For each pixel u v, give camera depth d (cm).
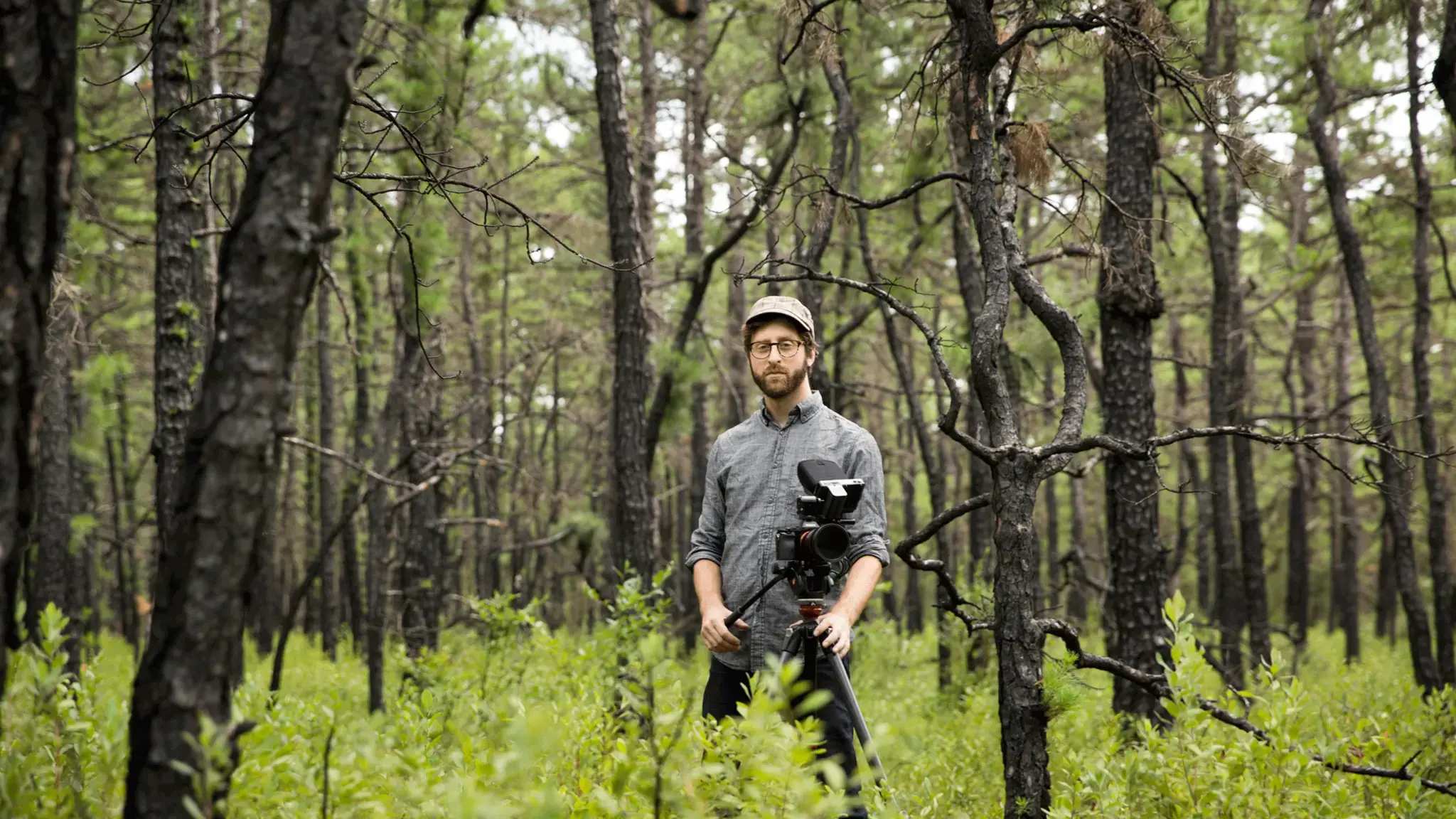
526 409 1714
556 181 2011
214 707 179
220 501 178
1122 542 583
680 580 1688
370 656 894
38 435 194
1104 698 577
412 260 314
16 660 232
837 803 194
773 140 963
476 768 210
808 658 296
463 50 673
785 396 332
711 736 217
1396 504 343
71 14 192
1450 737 418
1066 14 315
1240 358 1270
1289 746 288
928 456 1080
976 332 291
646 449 889
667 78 1587
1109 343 584
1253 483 1144
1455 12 380
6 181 183
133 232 1497
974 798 410
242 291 180
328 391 1769
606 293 1720
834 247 1100
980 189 303
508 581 2752
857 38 815
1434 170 1093
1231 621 1138
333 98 186
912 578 2142
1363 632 2964
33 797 204
